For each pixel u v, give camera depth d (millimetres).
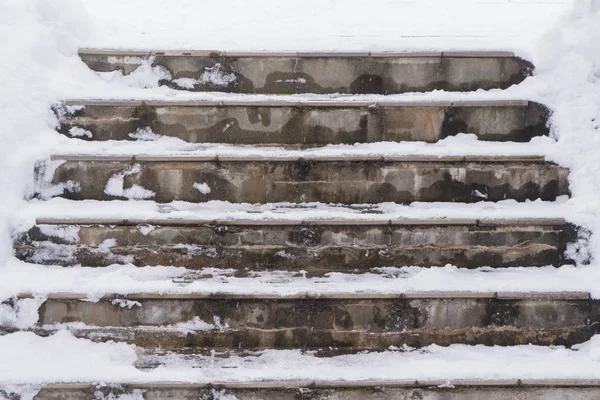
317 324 3227
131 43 4176
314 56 4078
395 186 3688
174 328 3213
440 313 3223
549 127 3877
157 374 2959
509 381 2924
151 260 3461
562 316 3213
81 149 3705
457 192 3688
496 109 3887
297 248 3479
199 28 4531
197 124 3914
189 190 3686
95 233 3447
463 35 4395
